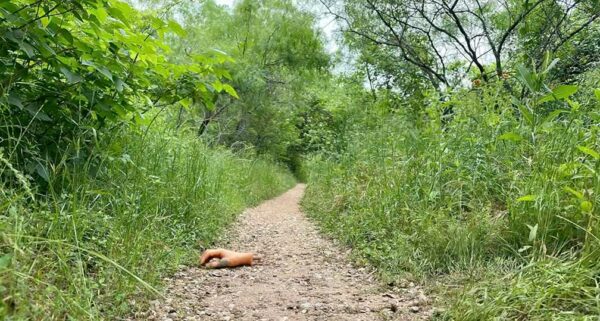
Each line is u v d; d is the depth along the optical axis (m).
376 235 4.59
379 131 6.95
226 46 13.46
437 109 6.03
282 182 17.14
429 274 3.55
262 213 8.98
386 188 5.14
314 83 18.66
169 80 4.17
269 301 3.08
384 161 5.83
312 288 3.43
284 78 16.78
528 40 8.25
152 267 3.05
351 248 4.87
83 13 2.82
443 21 9.78
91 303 2.38
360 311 2.88
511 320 2.32
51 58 2.92
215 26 15.04
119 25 3.17
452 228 3.74
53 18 2.94
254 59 15.12
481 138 4.59
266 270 4.02
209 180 5.95
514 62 7.97
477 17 8.99
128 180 3.71
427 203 4.39
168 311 2.71
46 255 2.34
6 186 2.77
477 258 3.51
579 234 3.16
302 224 7.31
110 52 3.45
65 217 2.61
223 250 4.19
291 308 2.93
